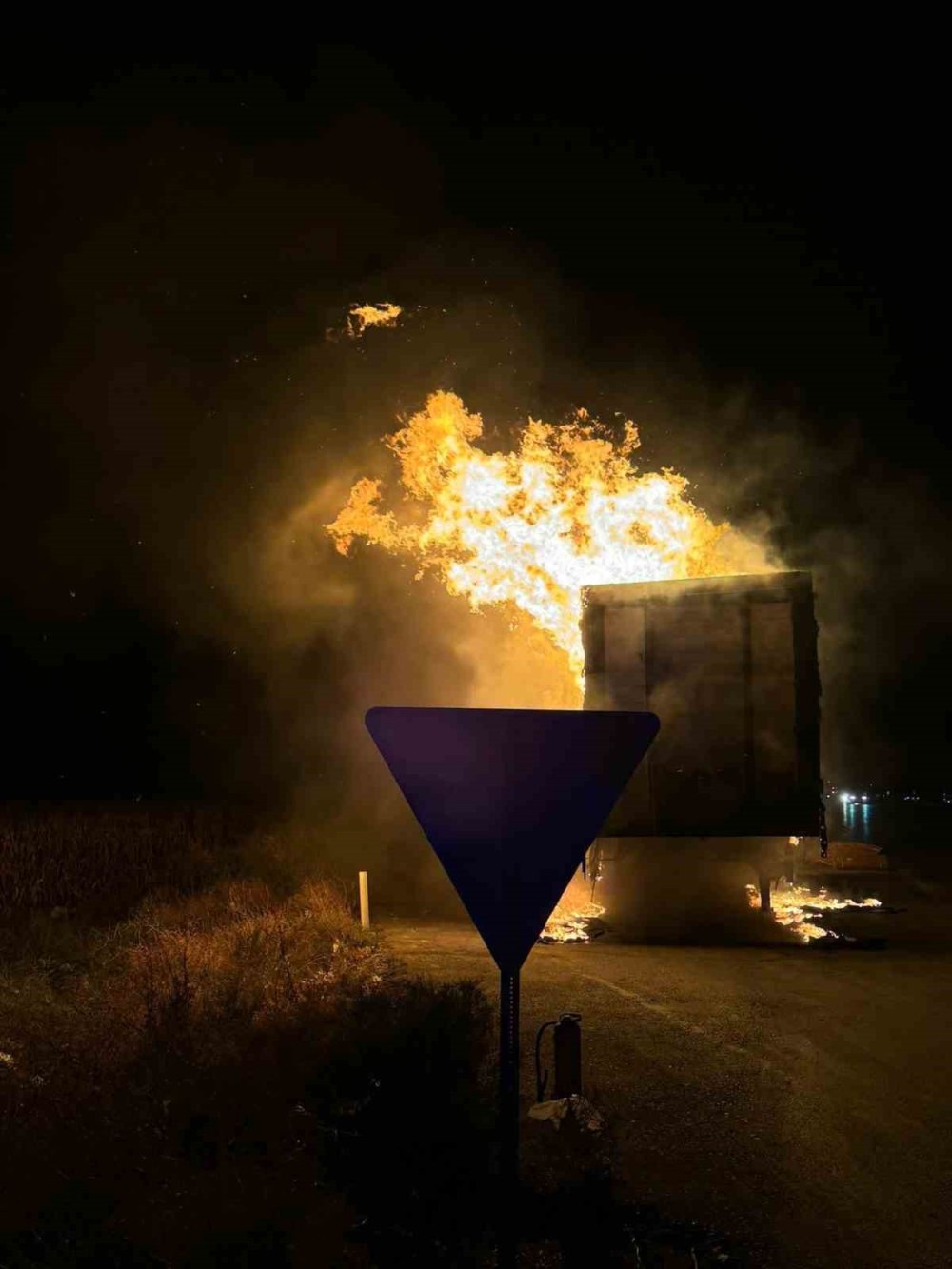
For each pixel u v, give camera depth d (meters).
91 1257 4.88
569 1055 7.01
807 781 15.09
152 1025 7.67
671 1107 7.45
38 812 26.88
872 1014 10.30
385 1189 5.65
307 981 10.06
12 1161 5.60
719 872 16.09
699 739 15.36
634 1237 5.41
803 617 15.20
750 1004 10.70
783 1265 5.16
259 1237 5.08
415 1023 7.68
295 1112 6.61
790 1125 7.09
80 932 13.10
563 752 3.81
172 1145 6.07
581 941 14.95
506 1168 3.78
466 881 3.78
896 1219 5.67
